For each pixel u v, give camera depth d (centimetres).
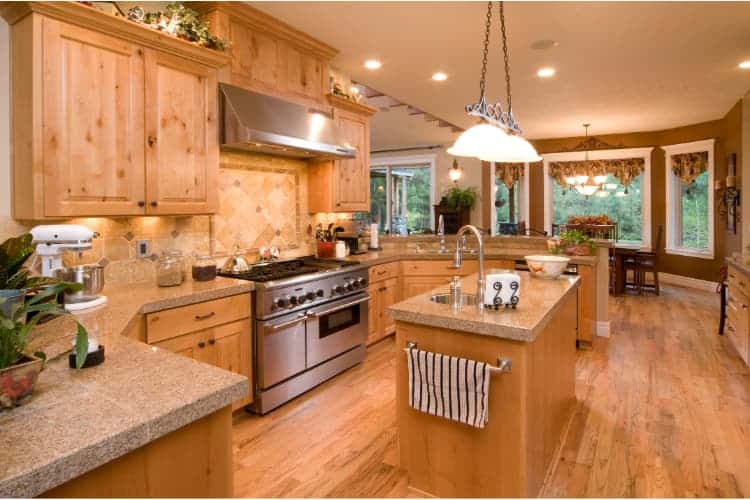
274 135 308
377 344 453
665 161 845
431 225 1041
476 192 988
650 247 868
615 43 396
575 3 319
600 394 334
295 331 318
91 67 232
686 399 324
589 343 447
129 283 281
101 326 180
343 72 473
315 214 435
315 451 256
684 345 454
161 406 105
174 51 269
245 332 288
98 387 116
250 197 364
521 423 193
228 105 302
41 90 213
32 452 85
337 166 419
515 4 319
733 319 437
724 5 325
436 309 217
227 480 119
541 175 955
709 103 629
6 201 229
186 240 316
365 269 392
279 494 219
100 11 229
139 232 288
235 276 314
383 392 336
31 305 134
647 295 723
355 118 441
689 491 219
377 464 244
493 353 197
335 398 325
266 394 298
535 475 211
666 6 327
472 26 357
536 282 290
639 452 254
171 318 241
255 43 331
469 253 480
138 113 253
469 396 195
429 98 587
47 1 210
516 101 609
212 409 113
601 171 902
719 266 734
